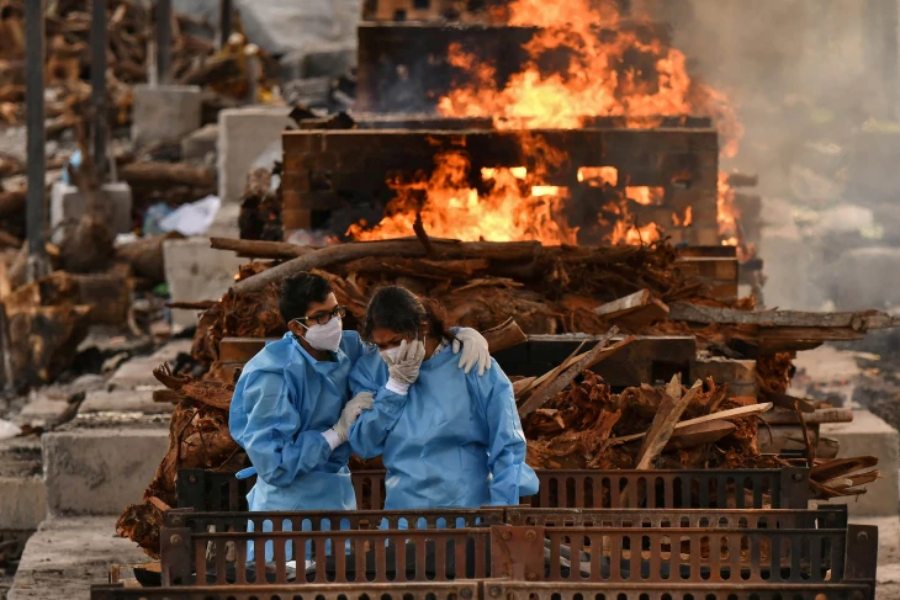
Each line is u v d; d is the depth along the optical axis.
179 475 17.58
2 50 75.00
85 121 64.75
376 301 16.02
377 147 26.56
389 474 16.48
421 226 21.78
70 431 26.03
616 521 15.92
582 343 20.61
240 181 50.75
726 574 16.50
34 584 21.86
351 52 76.94
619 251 22.61
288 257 22.80
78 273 46.16
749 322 22.27
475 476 16.44
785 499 17.28
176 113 62.31
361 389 16.52
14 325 37.19
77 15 78.88
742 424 19.58
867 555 14.36
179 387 19.95
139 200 55.62
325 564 15.20
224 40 73.31
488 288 22.00
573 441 19.19
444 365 16.33
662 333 22.00
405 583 13.85
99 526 25.00
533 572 14.38
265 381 16.17
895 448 25.47
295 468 16.09
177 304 23.39
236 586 13.88
